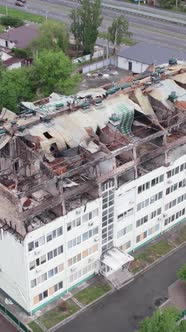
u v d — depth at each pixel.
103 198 73.38
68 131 74.44
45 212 69.88
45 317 72.50
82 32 152.50
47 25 144.25
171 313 66.12
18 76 117.25
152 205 82.19
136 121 83.06
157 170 79.19
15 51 147.75
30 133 72.44
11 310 73.56
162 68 93.19
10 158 73.19
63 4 196.62
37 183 70.44
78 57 153.88
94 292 76.62
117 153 72.06
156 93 84.69
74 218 70.62
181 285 78.31
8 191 66.25
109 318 73.00
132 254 83.50
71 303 74.75
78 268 75.56
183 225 89.69
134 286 78.12
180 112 83.19
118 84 88.94
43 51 127.25
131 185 76.25
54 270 72.06
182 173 84.19
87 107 78.44
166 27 176.62
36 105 81.44
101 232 76.06
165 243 85.94
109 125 76.06
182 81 89.94
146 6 197.12
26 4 196.88
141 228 82.69
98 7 150.75
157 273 80.31
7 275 72.50
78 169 69.62
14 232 66.75
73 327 71.56
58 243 70.31
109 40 155.50
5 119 76.81
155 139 80.00
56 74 117.38
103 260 77.81
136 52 146.38
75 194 69.75
